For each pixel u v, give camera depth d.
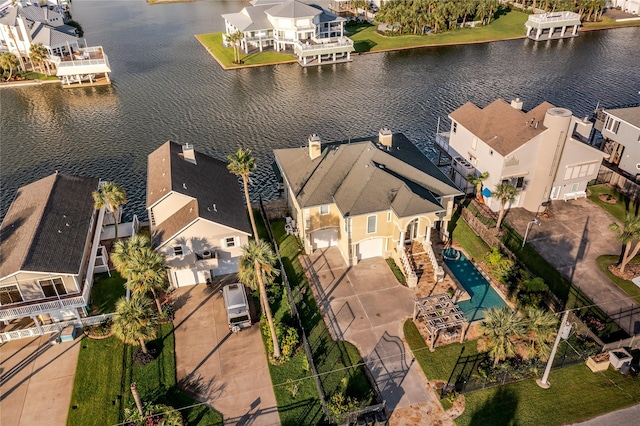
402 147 53.66
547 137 49.62
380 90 93.00
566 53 109.88
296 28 111.38
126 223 53.44
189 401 35.03
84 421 33.84
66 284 39.81
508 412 33.62
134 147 74.81
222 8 166.75
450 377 36.00
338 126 79.31
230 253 45.75
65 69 97.06
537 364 36.28
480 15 128.62
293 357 38.09
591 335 38.22
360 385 35.66
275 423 33.44
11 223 44.66
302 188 47.69
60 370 37.66
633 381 35.66
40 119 84.81
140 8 169.62
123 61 113.25
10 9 113.75
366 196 44.94
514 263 45.72
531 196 53.31
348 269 46.78
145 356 38.06
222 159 70.56
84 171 69.00
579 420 33.03
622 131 60.62
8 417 34.19
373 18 138.12
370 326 40.53
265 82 98.56
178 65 109.62
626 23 129.88
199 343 39.72
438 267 45.03
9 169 69.81
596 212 53.72
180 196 44.97
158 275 37.72
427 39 121.06
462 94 90.00
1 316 38.72
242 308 41.19
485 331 35.34
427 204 43.69
